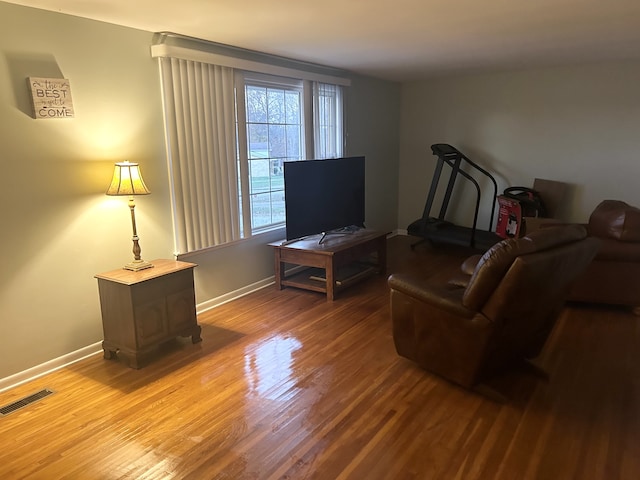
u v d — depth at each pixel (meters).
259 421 2.31
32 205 2.67
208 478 1.92
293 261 4.19
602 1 2.64
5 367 2.64
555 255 2.17
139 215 3.27
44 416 2.38
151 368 2.87
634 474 1.91
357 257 4.34
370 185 6.02
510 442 2.12
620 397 2.49
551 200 5.39
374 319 3.61
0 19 2.43
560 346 3.10
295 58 4.35
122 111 3.07
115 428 2.27
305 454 2.06
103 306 2.94
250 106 4.11
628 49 4.18
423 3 2.61
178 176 3.45
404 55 4.28
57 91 2.69
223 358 2.99
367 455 2.04
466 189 6.14
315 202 4.29
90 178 2.94
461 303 2.36
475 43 3.78
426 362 2.66
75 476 1.95
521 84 5.54
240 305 3.94
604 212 3.71
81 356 3.00
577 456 2.03
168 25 3.02
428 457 2.03
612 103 5.07
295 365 2.88
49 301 2.81
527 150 5.66
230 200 3.89
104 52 2.93
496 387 2.61
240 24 3.02
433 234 5.71
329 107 5.03
